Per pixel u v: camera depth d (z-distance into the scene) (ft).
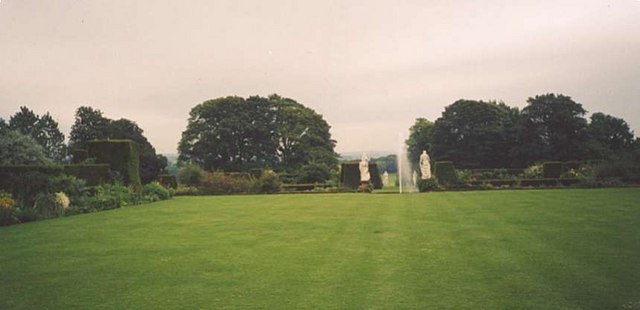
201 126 191.31
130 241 35.14
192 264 26.89
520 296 19.89
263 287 21.95
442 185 95.61
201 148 189.26
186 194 95.66
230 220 46.68
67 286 22.75
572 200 57.98
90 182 77.51
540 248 29.14
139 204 70.28
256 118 196.24
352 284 22.20
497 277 22.86
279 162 195.11
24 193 61.87
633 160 92.02
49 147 205.16
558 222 39.60
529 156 174.50
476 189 89.15
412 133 230.07
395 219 44.47
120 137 183.83
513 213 46.52
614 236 32.55
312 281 22.81
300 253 29.35
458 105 188.65
